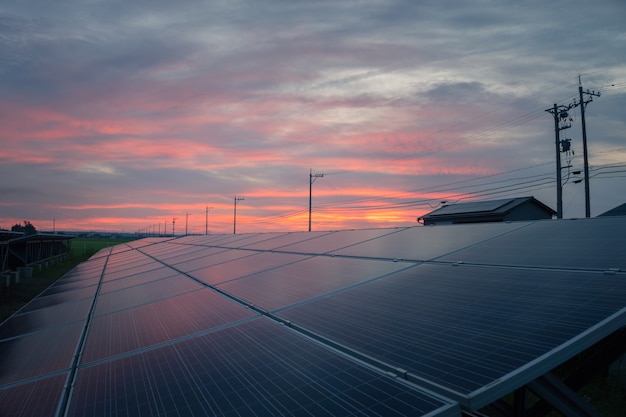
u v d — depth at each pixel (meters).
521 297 3.74
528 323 3.13
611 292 3.44
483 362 2.64
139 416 2.71
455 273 5.01
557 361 2.58
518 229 6.89
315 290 5.43
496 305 3.66
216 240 20.73
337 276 6.09
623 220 5.97
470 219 27.45
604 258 4.44
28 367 4.45
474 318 3.45
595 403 7.74
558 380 3.18
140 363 3.79
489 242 6.39
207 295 6.48
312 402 2.50
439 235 8.11
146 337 4.68
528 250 5.41
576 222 6.48
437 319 3.58
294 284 6.07
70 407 3.04
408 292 4.58
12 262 36.12
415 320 3.66
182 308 5.87
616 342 4.58
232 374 3.14
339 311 4.30
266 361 3.29
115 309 6.87
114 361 4.00
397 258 6.59
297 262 8.21
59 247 56.75
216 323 4.71
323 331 3.76
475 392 2.24
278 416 2.41
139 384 3.28
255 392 2.77
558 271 4.31
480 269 4.97
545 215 27.75
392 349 3.09
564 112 29.22
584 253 4.77
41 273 32.69
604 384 8.45
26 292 22.22
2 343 6.04
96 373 3.74
